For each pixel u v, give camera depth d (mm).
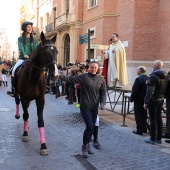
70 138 5711
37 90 4816
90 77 4488
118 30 16391
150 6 13789
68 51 23219
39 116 4867
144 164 4340
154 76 5223
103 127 6797
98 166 4215
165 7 13172
